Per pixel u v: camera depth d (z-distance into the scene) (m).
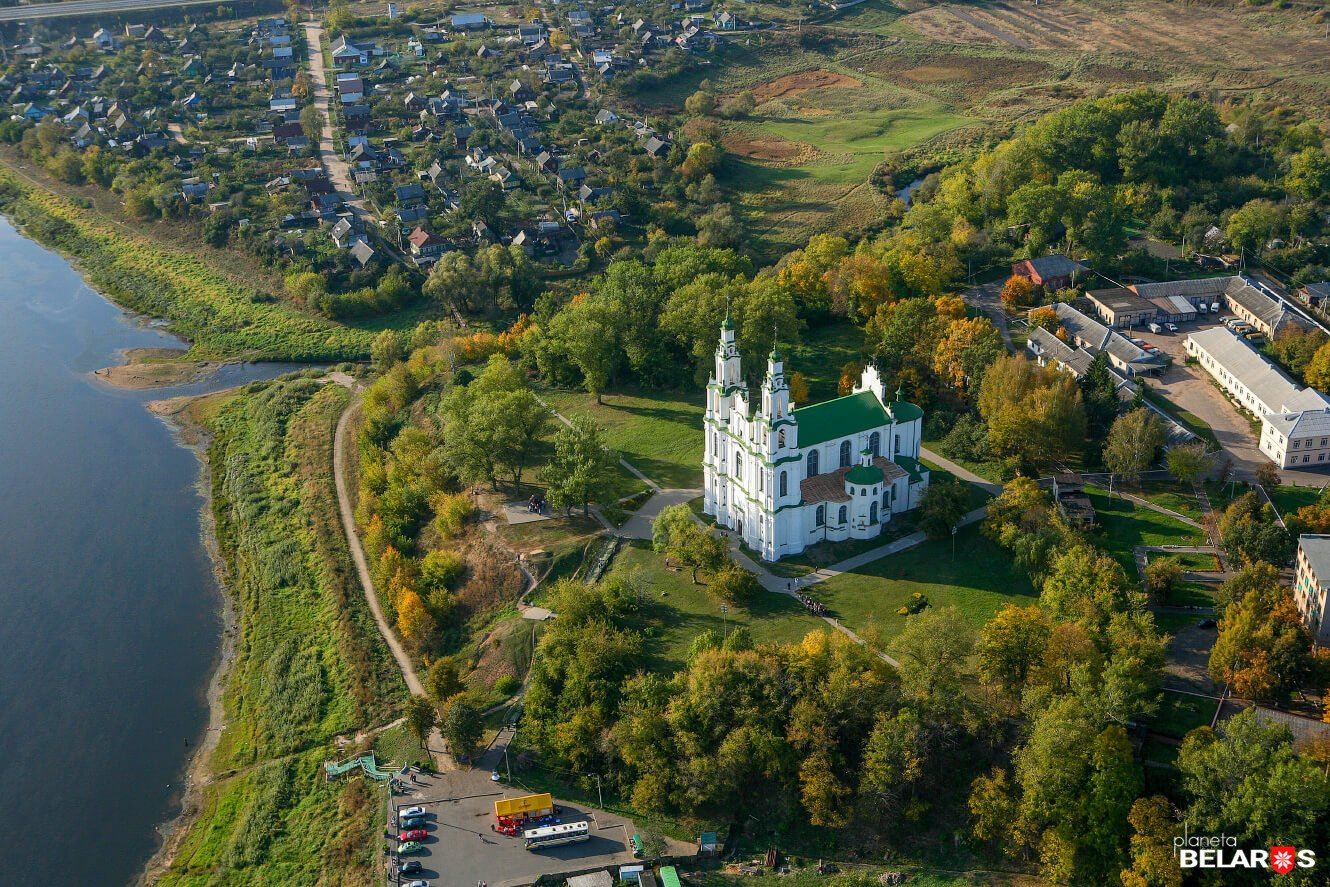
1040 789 160.38
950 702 175.00
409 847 175.00
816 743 173.75
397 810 183.12
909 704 174.62
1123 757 159.75
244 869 182.38
